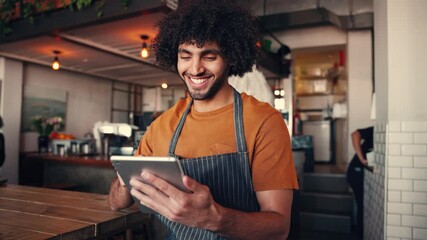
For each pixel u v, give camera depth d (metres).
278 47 6.25
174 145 1.11
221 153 1.04
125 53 4.99
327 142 7.16
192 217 0.83
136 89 8.65
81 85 7.10
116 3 3.42
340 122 6.98
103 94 7.66
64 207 1.43
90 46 4.58
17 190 1.81
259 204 1.01
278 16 5.02
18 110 5.71
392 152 2.68
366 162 3.55
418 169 2.61
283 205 0.97
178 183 0.84
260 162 0.99
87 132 7.22
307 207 4.93
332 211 4.73
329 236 4.23
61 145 5.21
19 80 5.72
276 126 1.02
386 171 2.70
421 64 2.64
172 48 1.17
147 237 2.86
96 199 1.58
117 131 4.27
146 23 3.65
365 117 5.32
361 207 4.14
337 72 6.96
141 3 3.28
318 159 7.22
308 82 8.07
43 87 6.28
